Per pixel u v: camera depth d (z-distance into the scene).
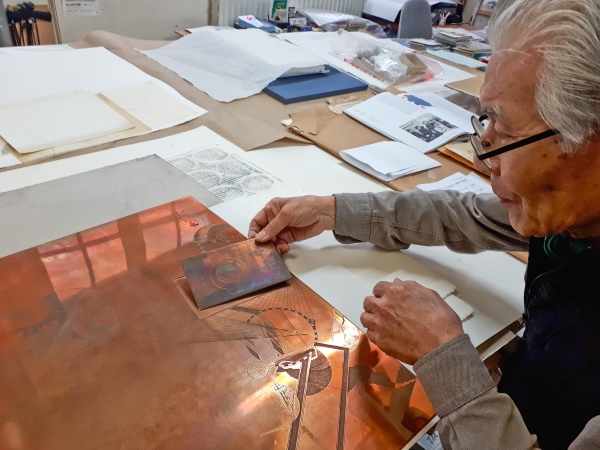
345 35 1.96
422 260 0.83
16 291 0.59
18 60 1.28
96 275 0.63
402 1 2.70
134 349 0.54
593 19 0.40
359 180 1.06
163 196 0.85
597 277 0.56
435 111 1.43
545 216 0.52
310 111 1.33
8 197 0.78
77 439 0.44
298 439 0.47
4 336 0.53
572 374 0.57
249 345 0.57
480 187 1.08
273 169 1.03
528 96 0.44
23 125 0.98
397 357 0.57
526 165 0.48
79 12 1.73
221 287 0.64
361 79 1.64
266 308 0.63
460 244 0.82
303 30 2.16
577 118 0.42
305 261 0.76
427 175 1.11
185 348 0.55
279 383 0.53
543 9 0.42
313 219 0.78
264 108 1.30
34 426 0.45
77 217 0.76
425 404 0.53
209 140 1.08
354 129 1.27
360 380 0.55
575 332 0.58
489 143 0.53
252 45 1.65
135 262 0.67
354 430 0.49
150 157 0.97
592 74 0.40
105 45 1.51
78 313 0.57
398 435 0.50
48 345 0.53
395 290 0.62
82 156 0.93
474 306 0.75
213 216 0.80
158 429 0.46
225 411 0.49
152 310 0.59
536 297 0.63
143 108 1.16
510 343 0.79
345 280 0.73
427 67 1.77
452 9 2.84
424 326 0.57
